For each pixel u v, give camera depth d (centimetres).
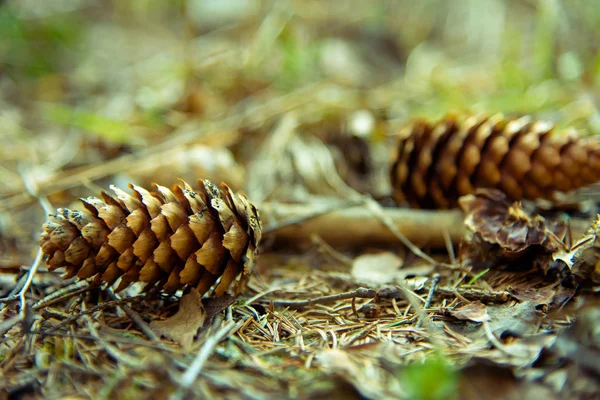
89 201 39
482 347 37
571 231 43
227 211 40
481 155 45
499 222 43
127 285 40
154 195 40
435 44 83
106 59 82
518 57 69
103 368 37
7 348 38
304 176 53
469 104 60
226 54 71
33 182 51
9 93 71
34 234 49
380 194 52
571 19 72
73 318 39
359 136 55
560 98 57
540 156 44
